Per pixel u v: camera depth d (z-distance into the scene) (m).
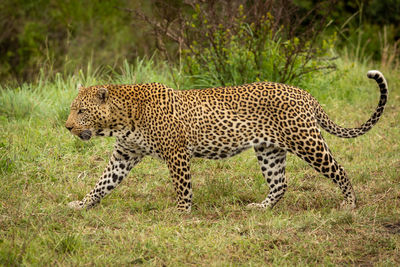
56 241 9.40
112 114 11.23
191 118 11.37
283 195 12.36
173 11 20.03
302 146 11.29
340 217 10.76
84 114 11.21
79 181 13.21
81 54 30.06
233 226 10.63
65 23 31.72
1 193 11.84
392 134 16.98
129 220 10.70
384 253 9.39
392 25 27.61
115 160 11.93
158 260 9.06
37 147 14.98
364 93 21.52
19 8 32.91
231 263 8.90
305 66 20.28
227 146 11.51
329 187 13.12
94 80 19.67
